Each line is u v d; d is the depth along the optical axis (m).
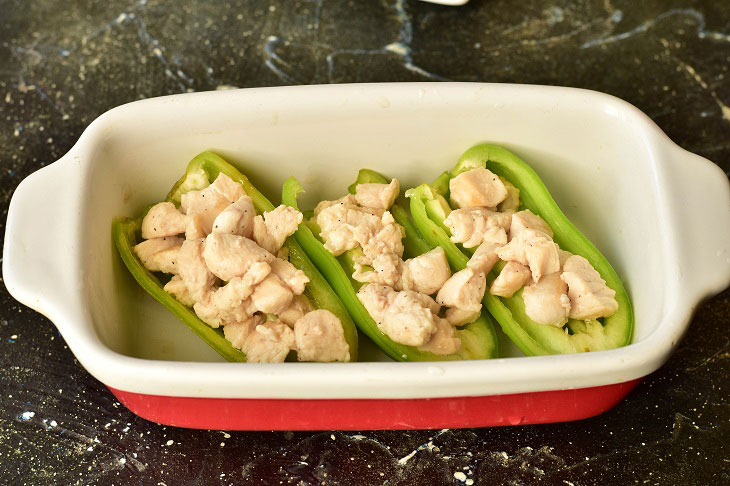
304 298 0.52
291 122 0.53
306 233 0.53
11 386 0.53
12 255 0.48
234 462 0.51
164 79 0.63
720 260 0.49
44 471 0.50
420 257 0.52
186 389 0.45
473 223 0.53
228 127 0.53
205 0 0.66
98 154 0.52
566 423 0.52
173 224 0.53
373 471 0.50
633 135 0.52
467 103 0.53
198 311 0.51
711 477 0.50
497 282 0.51
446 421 0.48
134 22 0.65
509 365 0.45
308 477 0.50
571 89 0.53
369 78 0.62
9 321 0.55
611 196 0.54
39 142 0.61
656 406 0.52
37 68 0.63
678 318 0.47
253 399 0.46
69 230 0.49
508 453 0.51
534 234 0.52
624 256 0.53
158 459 0.51
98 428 0.52
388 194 0.53
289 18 0.65
